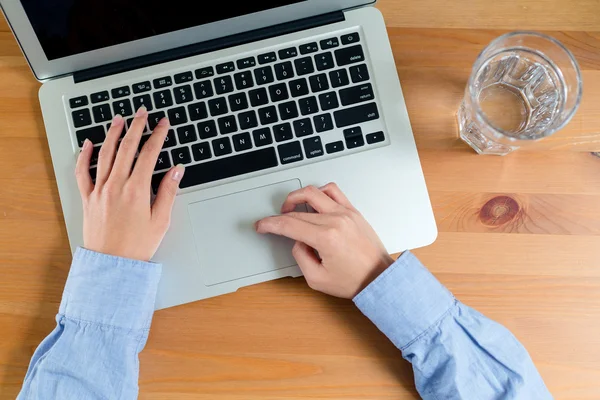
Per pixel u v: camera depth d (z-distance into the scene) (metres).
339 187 0.68
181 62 0.69
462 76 0.71
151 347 0.68
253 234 0.67
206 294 0.67
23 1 0.59
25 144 0.70
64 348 0.63
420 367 0.64
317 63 0.69
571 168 0.70
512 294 0.69
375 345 0.68
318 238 0.64
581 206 0.70
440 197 0.70
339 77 0.69
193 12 0.65
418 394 0.67
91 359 0.62
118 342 0.63
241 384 0.68
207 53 0.69
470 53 0.72
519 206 0.70
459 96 0.71
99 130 0.68
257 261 0.67
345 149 0.68
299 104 0.68
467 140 0.70
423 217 0.68
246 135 0.68
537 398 0.63
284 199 0.68
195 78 0.69
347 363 0.68
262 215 0.68
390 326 0.64
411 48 0.72
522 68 0.70
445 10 0.72
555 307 0.68
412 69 0.72
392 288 0.64
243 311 0.68
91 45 0.66
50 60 0.66
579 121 0.70
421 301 0.64
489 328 0.64
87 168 0.67
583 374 0.68
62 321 0.64
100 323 0.63
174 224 0.67
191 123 0.68
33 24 0.61
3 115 0.71
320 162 0.68
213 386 0.68
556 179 0.70
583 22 0.72
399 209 0.68
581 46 0.72
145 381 0.67
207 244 0.67
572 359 0.68
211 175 0.68
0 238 0.69
